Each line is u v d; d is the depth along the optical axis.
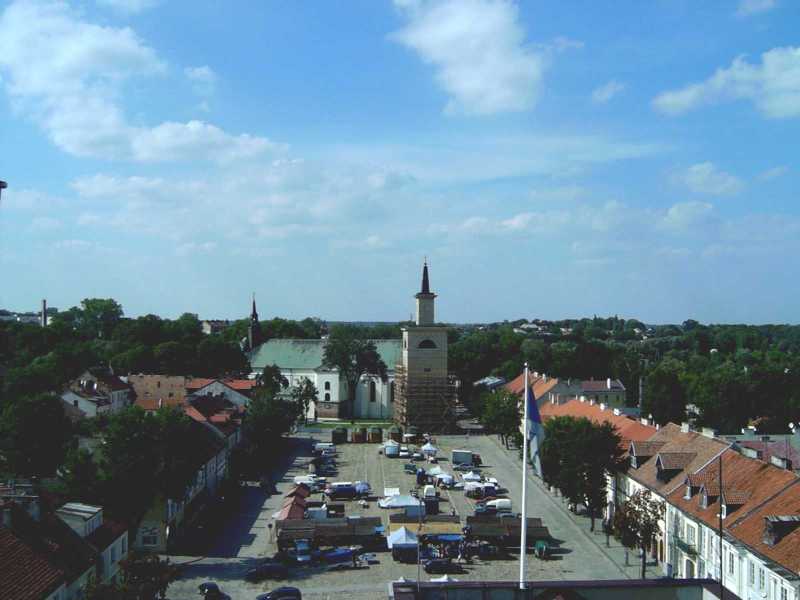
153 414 82.56
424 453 146.00
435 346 180.00
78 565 55.72
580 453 88.44
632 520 72.12
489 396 164.50
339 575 74.75
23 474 97.38
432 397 179.12
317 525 83.69
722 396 165.12
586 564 78.06
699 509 68.19
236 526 93.56
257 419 133.62
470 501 108.81
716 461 73.44
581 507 102.75
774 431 151.75
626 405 191.00
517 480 122.75
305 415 191.00
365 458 144.00
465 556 80.00
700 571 67.12
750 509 62.09
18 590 46.25
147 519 81.81
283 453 148.75
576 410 128.25
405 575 74.81
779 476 63.94
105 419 116.25
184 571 75.12
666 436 90.38
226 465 122.38
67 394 151.12
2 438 98.94
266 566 73.62
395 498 102.94
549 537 83.56
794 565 51.34
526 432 44.50
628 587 35.66
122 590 52.25
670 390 159.62
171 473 80.00
